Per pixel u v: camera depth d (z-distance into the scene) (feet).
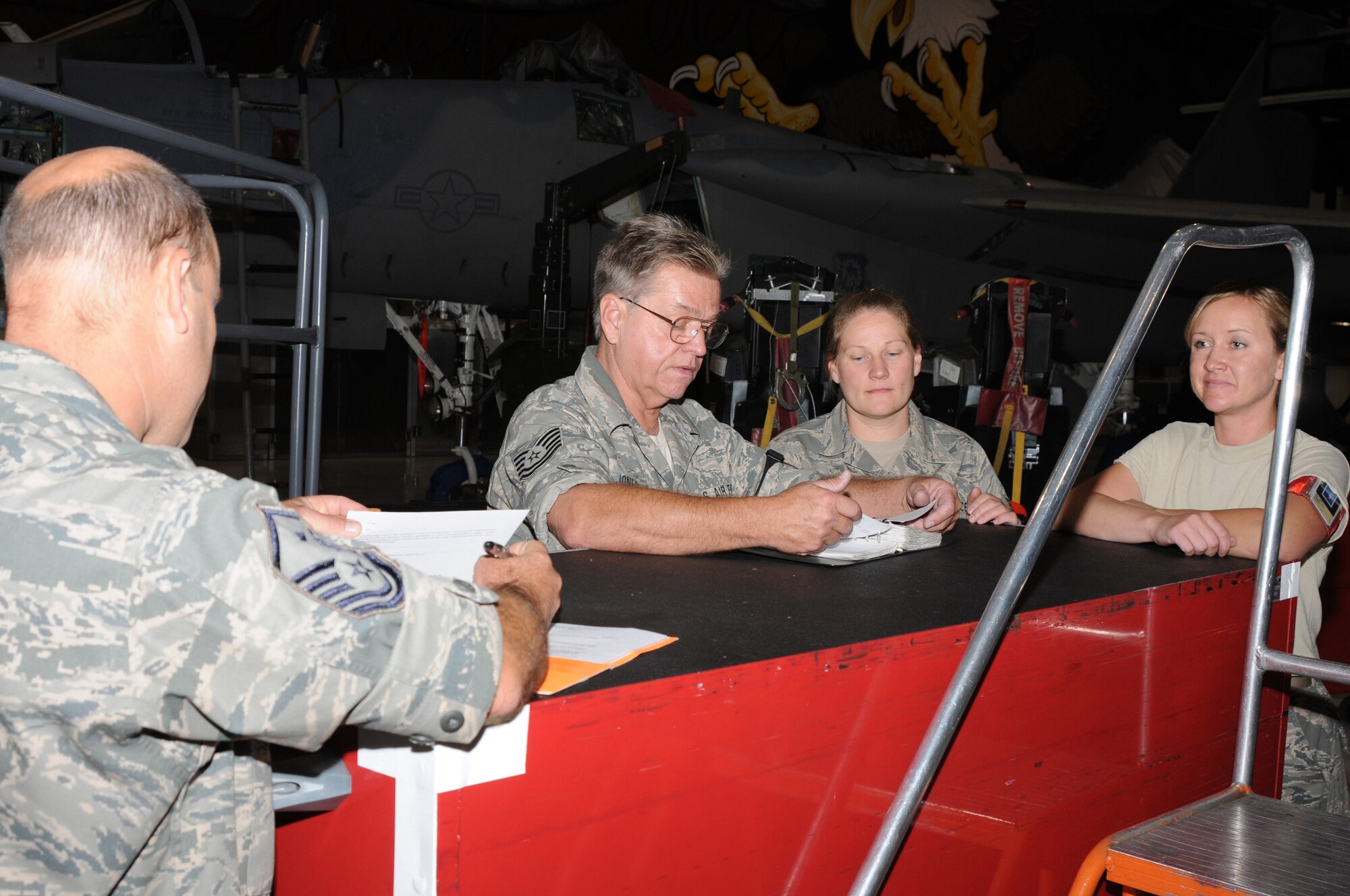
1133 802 4.02
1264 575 3.49
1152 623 3.96
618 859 2.46
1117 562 4.50
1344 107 35.53
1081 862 3.82
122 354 2.17
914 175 20.20
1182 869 2.72
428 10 29.22
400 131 16.88
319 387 7.88
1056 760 3.63
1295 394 3.47
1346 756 7.25
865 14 34.81
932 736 2.62
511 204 17.57
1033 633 3.44
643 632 2.91
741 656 2.74
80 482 1.89
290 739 1.94
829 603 3.46
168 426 2.33
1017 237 21.36
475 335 19.54
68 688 1.82
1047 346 12.14
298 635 1.88
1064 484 2.69
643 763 2.48
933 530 5.19
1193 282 23.84
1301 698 5.20
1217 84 40.86
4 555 1.82
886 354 7.25
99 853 1.91
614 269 5.40
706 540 4.20
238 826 2.24
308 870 2.59
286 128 16.11
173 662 1.85
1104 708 3.81
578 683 2.42
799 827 2.85
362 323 18.42
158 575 1.83
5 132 13.89
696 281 5.27
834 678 2.86
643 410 5.61
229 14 21.99
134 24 15.55
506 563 2.67
